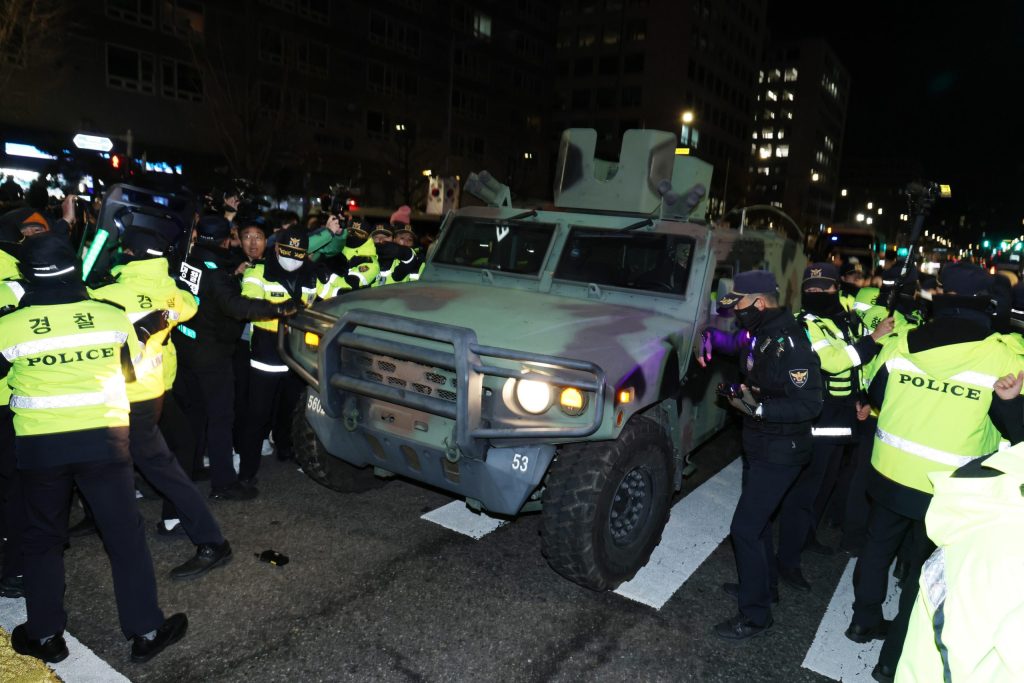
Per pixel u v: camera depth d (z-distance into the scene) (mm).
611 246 4598
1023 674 967
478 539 4148
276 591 3463
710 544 4305
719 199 75312
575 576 3465
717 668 3078
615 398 3207
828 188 118438
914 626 1216
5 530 3480
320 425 3963
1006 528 1074
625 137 4996
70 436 2734
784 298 6137
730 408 5043
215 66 29781
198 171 29531
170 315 3453
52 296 2746
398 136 38906
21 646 2883
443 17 43594
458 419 3211
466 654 3045
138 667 2852
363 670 2896
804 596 3807
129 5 26672
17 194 6906
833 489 4898
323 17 35500
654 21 68188
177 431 4230
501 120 50094
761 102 107625
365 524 4262
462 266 5082
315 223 8359
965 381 2844
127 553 2850
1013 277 5703
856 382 3812
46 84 24266
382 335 3615
